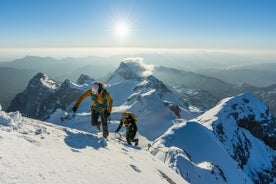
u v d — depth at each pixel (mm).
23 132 7027
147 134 138750
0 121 6906
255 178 109000
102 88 10555
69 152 6910
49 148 6422
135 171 8320
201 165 32062
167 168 13305
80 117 151625
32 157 5191
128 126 15484
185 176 24828
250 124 141000
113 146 10664
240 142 121188
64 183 4777
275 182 114562
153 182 8461
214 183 28047
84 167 6160
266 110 157250
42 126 8797
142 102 180000
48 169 5020
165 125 149625
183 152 29844
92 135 9969
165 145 60219
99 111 10875
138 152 12781
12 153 4891
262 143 137000
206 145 60875
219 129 121062
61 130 9398
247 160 116375
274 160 130250
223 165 54688
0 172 4004
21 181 4062
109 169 7008
